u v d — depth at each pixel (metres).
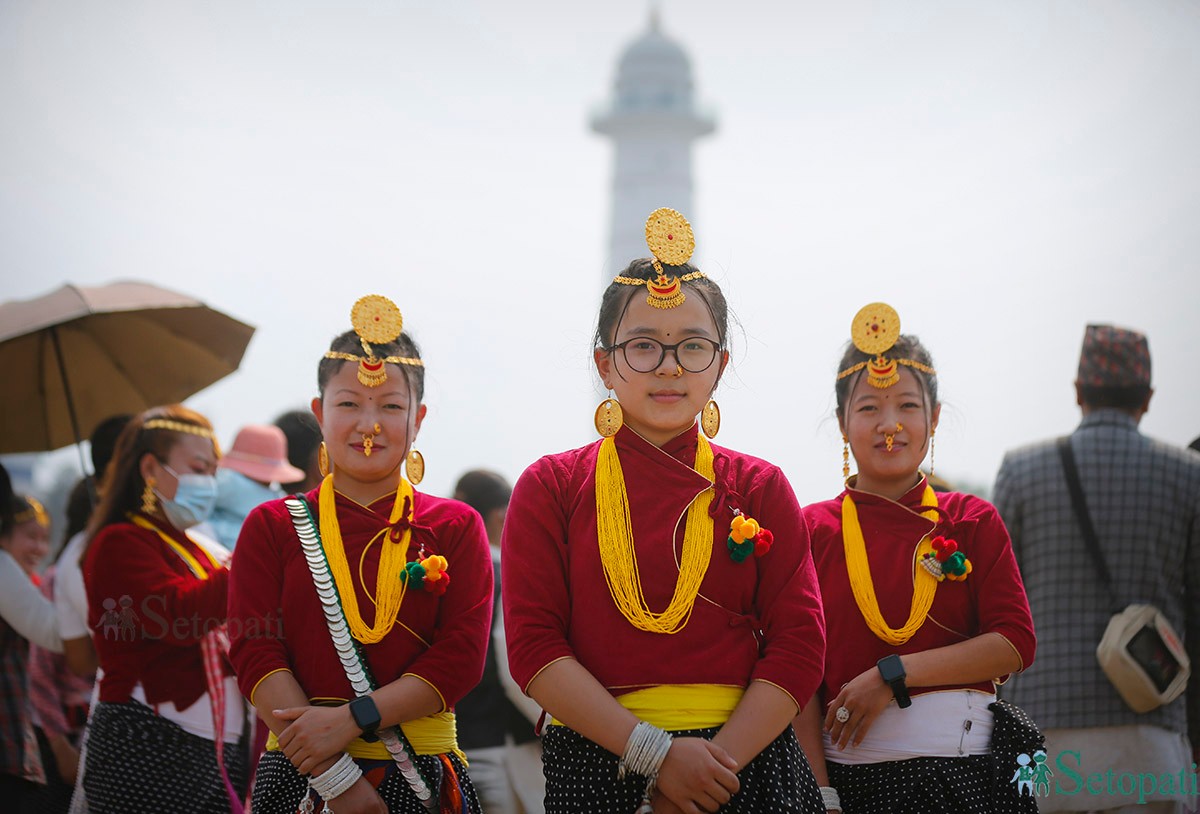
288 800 3.05
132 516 4.04
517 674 2.82
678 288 2.98
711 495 2.94
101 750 3.88
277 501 3.25
